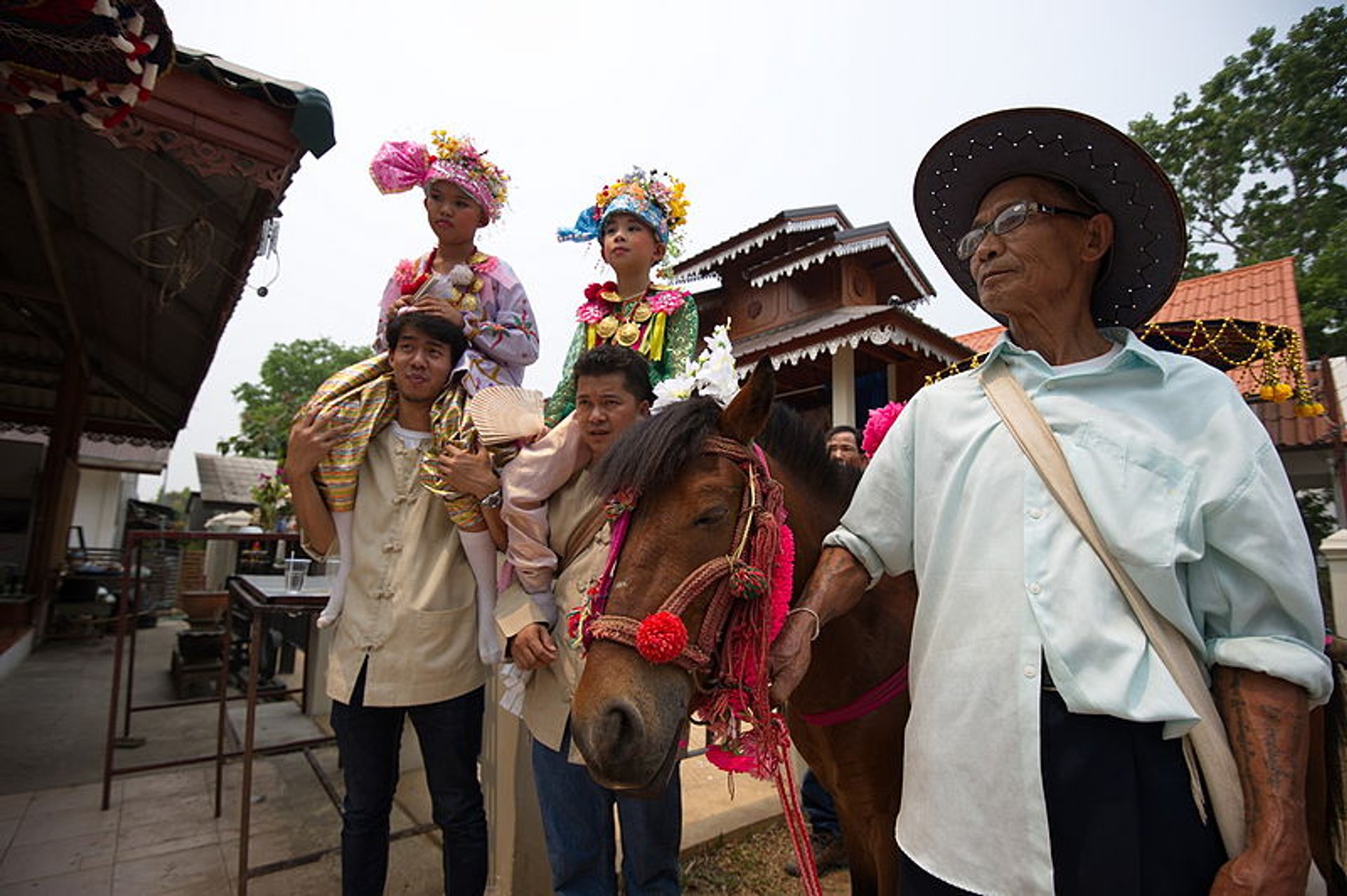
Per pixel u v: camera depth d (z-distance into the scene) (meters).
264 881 2.77
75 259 5.95
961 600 1.13
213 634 6.05
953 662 1.11
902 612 1.71
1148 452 1.04
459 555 2.12
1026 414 1.17
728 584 1.22
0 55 2.30
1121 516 1.02
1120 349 1.18
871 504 1.40
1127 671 0.97
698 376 1.75
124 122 2.85
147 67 2.44
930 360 6.04
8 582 8.39
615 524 1.33
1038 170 1.29
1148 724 1.00
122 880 2.75
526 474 1.81
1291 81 17.50
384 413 2.20
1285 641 0.96
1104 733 1.00
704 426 1.33
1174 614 0.99
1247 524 0.97
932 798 1.09
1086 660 1.00
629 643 1.16
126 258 5.55
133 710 4.38
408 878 2.79
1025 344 1.30
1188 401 1.08
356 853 2.00
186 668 5.79
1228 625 1.02
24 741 4.49
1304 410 4.24
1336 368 8.40
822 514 1.68
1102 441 1.08
